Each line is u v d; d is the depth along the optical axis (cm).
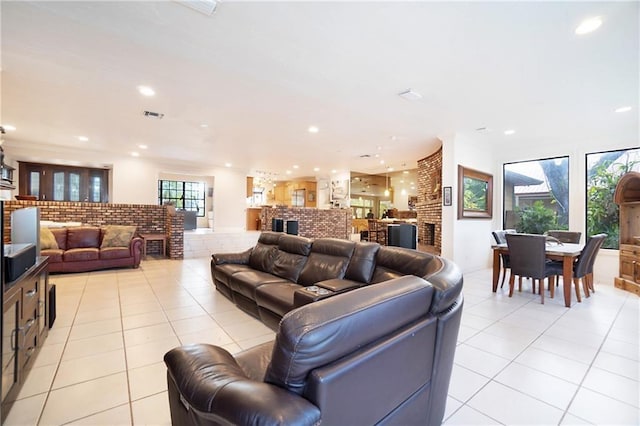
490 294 411
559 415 166
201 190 1143
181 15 209
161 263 609
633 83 304
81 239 543
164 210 737
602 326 296
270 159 796
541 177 575
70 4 199
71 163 739
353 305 98
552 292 397
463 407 173
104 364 214
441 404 146
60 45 250
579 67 272
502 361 226
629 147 470
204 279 473
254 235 790
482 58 259
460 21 209
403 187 1356
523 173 598
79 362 216
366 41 237
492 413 168
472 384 196
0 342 145
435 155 662
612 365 221
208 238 732
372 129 486
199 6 199
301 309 93
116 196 749
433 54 254
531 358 231
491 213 610
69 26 224
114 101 376
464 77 295
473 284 467
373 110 395
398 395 113
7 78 312
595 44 235
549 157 559
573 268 378
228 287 358
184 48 253
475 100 354
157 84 325
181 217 672
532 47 240
